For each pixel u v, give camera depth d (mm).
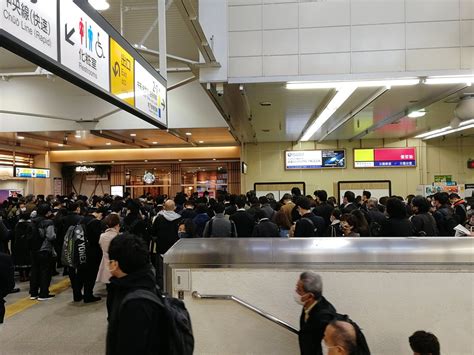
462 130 11625
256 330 2896
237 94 6594
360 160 13828
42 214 6012
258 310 2828
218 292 2930
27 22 1758
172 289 2961
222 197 7703
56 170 15609
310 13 5719
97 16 2545
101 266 4867
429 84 5949
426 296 2840
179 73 10188
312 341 2207
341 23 5660
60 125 10461
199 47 4945
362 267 2857
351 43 5633
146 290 1698
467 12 5480
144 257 1779
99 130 10383
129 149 14938
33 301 5773
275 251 2934
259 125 10383
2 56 9391
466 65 5457
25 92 10547
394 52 5562
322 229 4746
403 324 2840
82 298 5832
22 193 14773
